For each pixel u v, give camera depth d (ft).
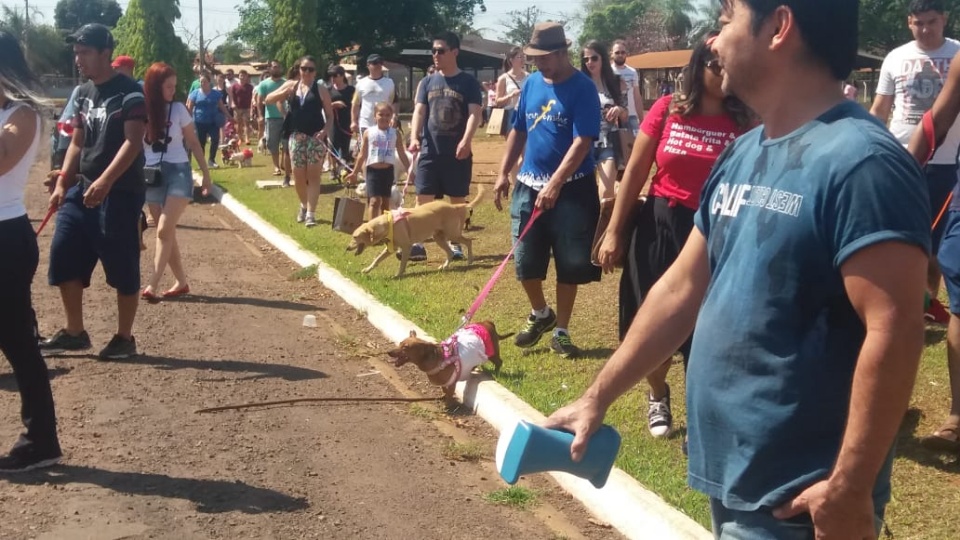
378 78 46.88
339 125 55.93
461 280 30.37
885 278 6.68
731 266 7.61
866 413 6.72
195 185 58.65
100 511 14.87
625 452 16.46
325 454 17.49
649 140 16.67
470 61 195.72
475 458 17.47
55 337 23.59
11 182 15.69
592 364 21.39
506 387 19.97
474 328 20.15
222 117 68.85
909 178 6.83
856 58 7.52
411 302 27.45
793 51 7.40
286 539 14.15
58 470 16.44
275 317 27.71
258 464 16.93
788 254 7.16
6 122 15.69
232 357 23.54
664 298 8.56
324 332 26.18
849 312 7.17
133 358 23.21
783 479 7.32
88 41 21.74
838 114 7.27
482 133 99.86
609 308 26.25
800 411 7.22
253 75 161.79
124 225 22.33
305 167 42.04
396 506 15.35
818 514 6.98
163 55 81.51
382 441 18.21
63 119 23.06
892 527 13.47
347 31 183.83
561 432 8.47
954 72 15.47
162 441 17.89
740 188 7.68
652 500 14.35
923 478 15.01
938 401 18.02
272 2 139.13
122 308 22.79
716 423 7.64
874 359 6.67
